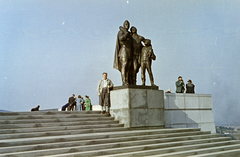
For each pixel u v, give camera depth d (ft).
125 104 33.91
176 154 25.30
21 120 27.20
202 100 46.09
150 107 35.94
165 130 32.09
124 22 38.68
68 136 24.36
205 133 35.29
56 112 31.42
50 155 20.34
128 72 38.91
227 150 30.40
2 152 19.31
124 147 24.52
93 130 28.71
